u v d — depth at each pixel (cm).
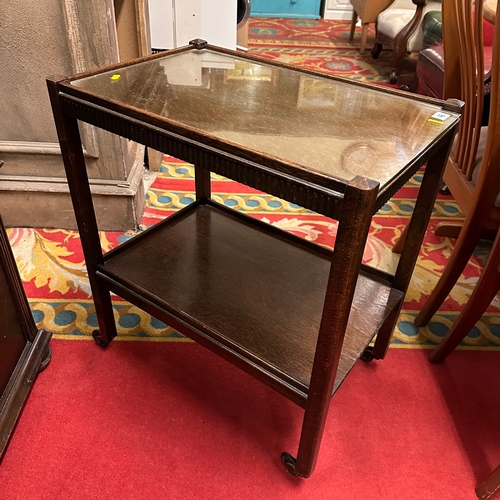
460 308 156
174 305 114
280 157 74
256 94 107
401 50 320
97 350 134
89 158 164
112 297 152
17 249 168
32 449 109
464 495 105
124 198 171
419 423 120
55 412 117
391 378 131
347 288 75
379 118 98
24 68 147
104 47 144
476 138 129
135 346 136
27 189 168
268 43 409
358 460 111
